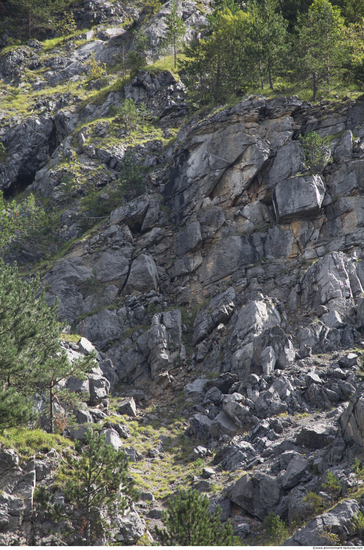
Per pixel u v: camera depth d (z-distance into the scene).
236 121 59.53
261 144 57.22
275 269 49.56
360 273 43.97
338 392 32.94
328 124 57.53
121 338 48.78
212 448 32.75
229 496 25.89
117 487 22.11
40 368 24.36
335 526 18.41
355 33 65.88
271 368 37.28
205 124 61.59
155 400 41.81
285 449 27.89
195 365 44.19
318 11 71.06
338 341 38.88
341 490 21.44
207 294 51.69
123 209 59.84
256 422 32.91
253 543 22.16
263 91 66.00
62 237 66.25
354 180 50.84
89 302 53.50
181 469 31.55
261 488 24.77
